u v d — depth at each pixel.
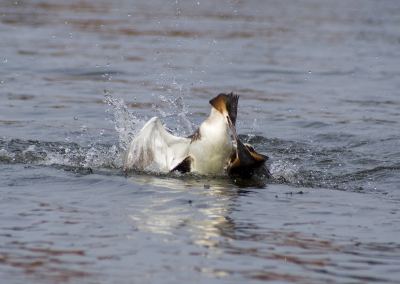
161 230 7.82
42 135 15.27
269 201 9.66
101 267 6.43
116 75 24.16
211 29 38.28
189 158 11.91
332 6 59.72
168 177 11.55
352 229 8.14
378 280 6.28
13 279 6.05
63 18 41.62
